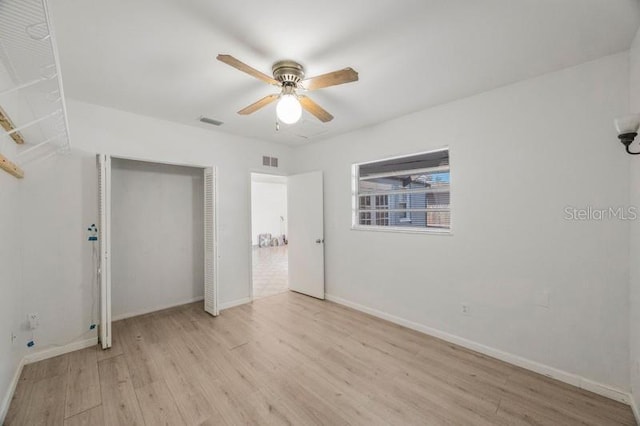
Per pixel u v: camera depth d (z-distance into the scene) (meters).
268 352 2.56
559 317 2.14
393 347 2.65
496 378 2.16
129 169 3.54
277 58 1.95
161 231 3.79
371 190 3.63
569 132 2.09
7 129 1.88
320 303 3.94
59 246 2.55
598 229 1.98
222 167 3.74
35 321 2.40
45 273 2.47
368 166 3.84
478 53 1.91
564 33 1.69
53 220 2.52
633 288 1.79
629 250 1.86
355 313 3.54
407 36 1.72
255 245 9.89
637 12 1.49
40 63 1.80
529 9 1.48
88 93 2.51
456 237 2.71
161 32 1.66
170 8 1.46
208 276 3.60
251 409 1.83
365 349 2.62
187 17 1.53
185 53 1.89
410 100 2.70
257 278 5.43
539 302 2.23
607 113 1.94
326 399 1.92
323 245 4.09
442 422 1.71
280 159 4.42
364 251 3.57
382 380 2.14
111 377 2.18
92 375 2.20
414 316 3.05
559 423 1.70
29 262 2.39
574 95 2.06
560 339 2.13
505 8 1.47
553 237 2.16
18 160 2.31
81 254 2.67
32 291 2.40
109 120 2.85
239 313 3.56
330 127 3.54
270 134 3.84
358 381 2.12
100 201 2.64
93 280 2.73
